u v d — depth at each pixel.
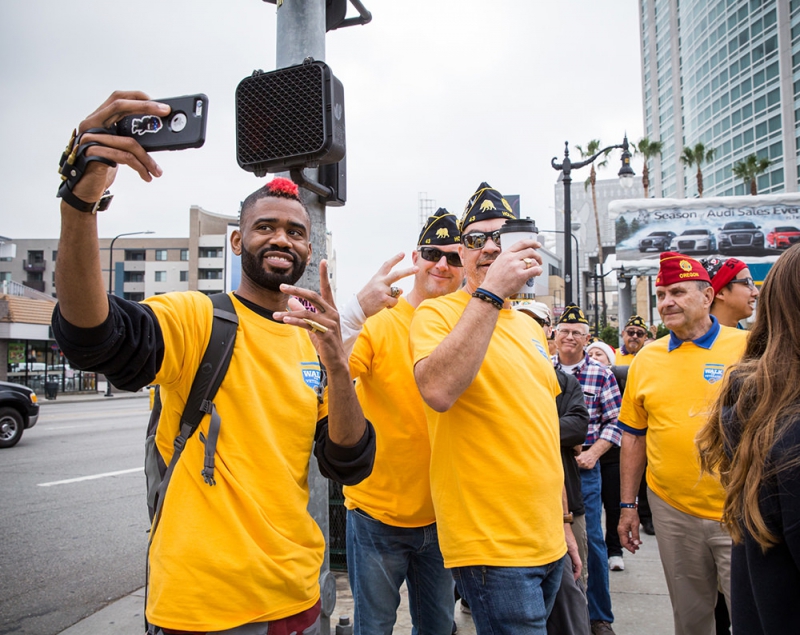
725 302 3.65
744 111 46.75
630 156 12.86
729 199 14.57
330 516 4.55
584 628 2.47
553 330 5.97
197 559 1.53
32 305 31.66
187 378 1.66
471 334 1.88
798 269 1.46
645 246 14.98
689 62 55.97
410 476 2.66
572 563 2.59
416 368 2.02
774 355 1.44
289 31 2.57
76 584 4.60
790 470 1.27
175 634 1.52
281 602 1.62
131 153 1.33
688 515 2.79
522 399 2.05
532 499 1.97
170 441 1.67
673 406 2.89
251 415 1.66
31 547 5.48
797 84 40.78
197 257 80.50
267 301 1.85
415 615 2.82
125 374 1.48
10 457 10.27
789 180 41.72
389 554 2.69
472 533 1.96
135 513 6.61
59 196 1.33
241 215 1.89
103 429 14.74
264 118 2.07
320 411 1.93
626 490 3.28
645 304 54.06
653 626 3.76
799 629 1.29
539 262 1.96
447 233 3.01
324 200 2.54
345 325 2.50
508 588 1.90
